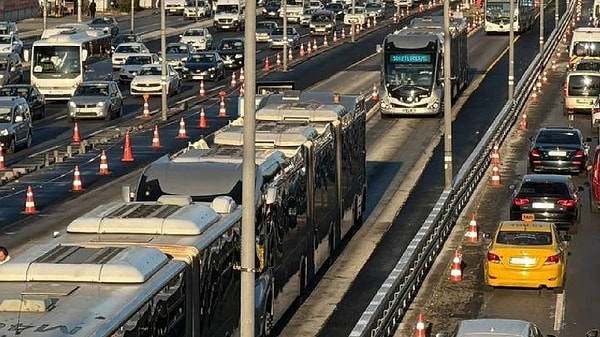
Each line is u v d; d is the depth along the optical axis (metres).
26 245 91.31
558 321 74.62
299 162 78.88
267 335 68.94
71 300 44.09
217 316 55.88
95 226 53.62
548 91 196.12
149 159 136.12
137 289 45.91
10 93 174.25
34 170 129.62
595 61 177.75
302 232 79.38
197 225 54.44
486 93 192.12
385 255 92.38
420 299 79.69
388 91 169.75
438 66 170.00
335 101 102.19
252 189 46.50
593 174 108.62
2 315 42.22
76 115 171.75
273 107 94.44
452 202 101.62
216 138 80.06
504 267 80.50
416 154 139.88
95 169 129.75
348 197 98.06
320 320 75.12
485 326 58.09
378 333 65.19
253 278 46.62
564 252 82.44
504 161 134.75
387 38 171.62
